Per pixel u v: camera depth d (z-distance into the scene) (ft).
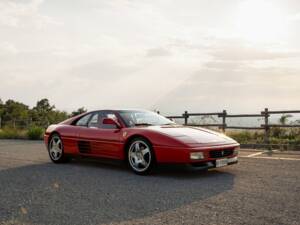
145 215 12.32
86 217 12.24
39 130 55.67
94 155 23.06
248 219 11.58
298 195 14.60
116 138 21.47
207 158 18.69
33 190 16.52
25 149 36.19
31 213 12.82
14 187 17.22
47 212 12.92
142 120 22.56
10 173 21.35
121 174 20.45
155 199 14.47
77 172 21.38
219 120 41.78
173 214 12.34
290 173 19.52
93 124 23.71
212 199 14.24
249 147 34.94
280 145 32.91
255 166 22.16
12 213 12.86
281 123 36.70
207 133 20.86
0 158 28.63
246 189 15.83
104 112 23.61
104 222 11.67
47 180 18.89
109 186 17.12
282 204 13.28
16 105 185.47
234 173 19.88
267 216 11.85
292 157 26.21
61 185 17.54
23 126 77.15
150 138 19.62
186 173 20.35
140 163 20.25
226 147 19.54
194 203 13.70
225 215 12.07
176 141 18.78
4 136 59.47
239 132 41.04
